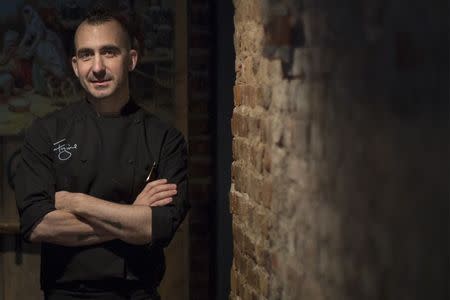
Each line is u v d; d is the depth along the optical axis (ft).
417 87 3.25
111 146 8.66
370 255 4.03
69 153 8.62
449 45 2.94
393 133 3.56
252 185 7.81
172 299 13.14
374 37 3.83
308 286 5.52
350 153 4.33
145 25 12.51
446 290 3.01
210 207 13.08
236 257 8.89
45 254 8.69
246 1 7.96
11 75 12.48
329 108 4.80
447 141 2.95
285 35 6.05
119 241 8.55
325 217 4.99
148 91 12.62
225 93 12.56
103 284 8.57
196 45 12.87
